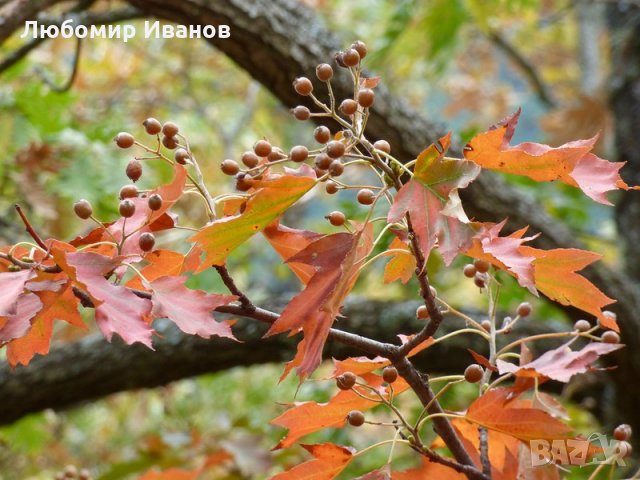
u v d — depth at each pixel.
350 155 1.25
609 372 2.85
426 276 1.26
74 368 2.63
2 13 2.12
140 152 3.64
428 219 1.21
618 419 2.99
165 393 3.07
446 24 3.61
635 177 3.56
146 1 2.23
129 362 2.63
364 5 5.56
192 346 2.60
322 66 1.26
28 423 3.26
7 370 2.65
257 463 2.29
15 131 2.88
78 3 2.54
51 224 2.91
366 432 3.64
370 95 1.26
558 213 3.75
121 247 1.28
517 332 2.81
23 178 2.80
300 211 4.05
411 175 1.23
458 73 6.34
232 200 1.33
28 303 1.24
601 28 4.95
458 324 2.75
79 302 1.26
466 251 1.21
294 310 1.23
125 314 1.21
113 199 2.95
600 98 3.67
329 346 2.45
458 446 1.37
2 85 3.25
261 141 1.28
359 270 1.26
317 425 1.38
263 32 2.24
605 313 1.35
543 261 1.33
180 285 1.25
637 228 3.52
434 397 1.35
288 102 2.36
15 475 3.95
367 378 1.38
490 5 3.65
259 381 4.57
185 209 3.59
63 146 2.96
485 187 2.64
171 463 2.36
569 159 1.24
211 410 4.38
